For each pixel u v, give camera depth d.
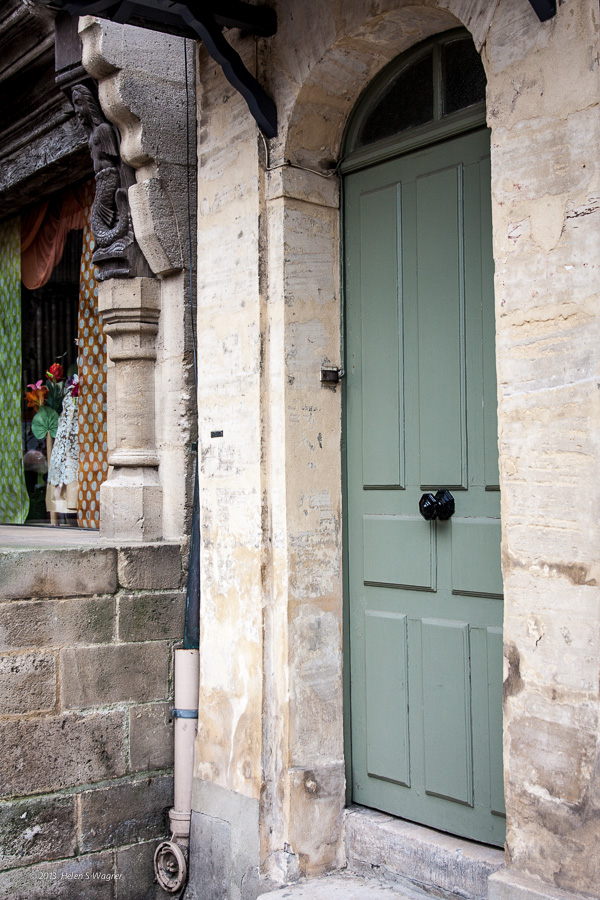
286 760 3.88
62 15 4.97
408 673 3.84
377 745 3.97
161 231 4.72
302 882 3.83
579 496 2.83
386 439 3.93
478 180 3.58
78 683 4.29
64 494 6.38
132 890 4.39
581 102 2.83
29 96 5.91
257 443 4.02
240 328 4.13
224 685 4.19
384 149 3.93
